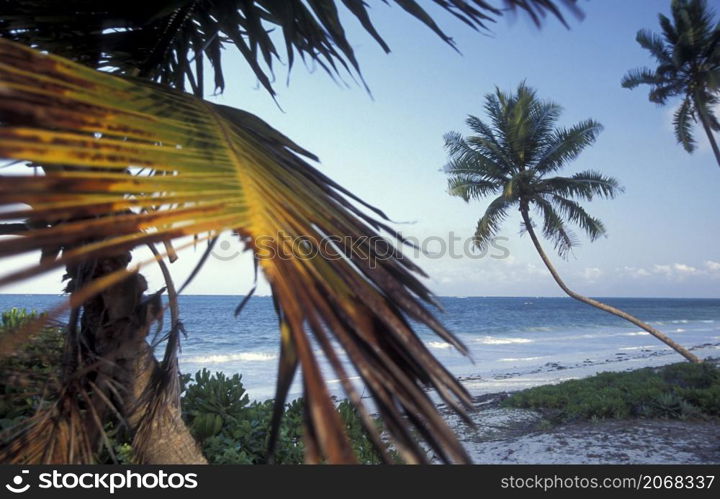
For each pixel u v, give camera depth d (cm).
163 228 63
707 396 1287
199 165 86
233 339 4016
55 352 185
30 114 71
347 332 63
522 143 2381
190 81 229
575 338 5069
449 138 2466
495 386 2142
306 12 175
